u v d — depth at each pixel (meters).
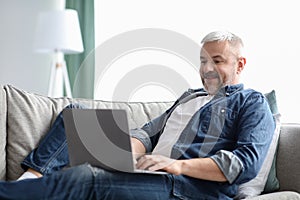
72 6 3.96
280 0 2.77
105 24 3.87
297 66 2.69
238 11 2.99
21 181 1.37
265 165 1.95
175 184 1.58
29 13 4.20
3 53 4.17
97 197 1.46
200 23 3.22
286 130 2.07
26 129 2.03
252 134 1.67
